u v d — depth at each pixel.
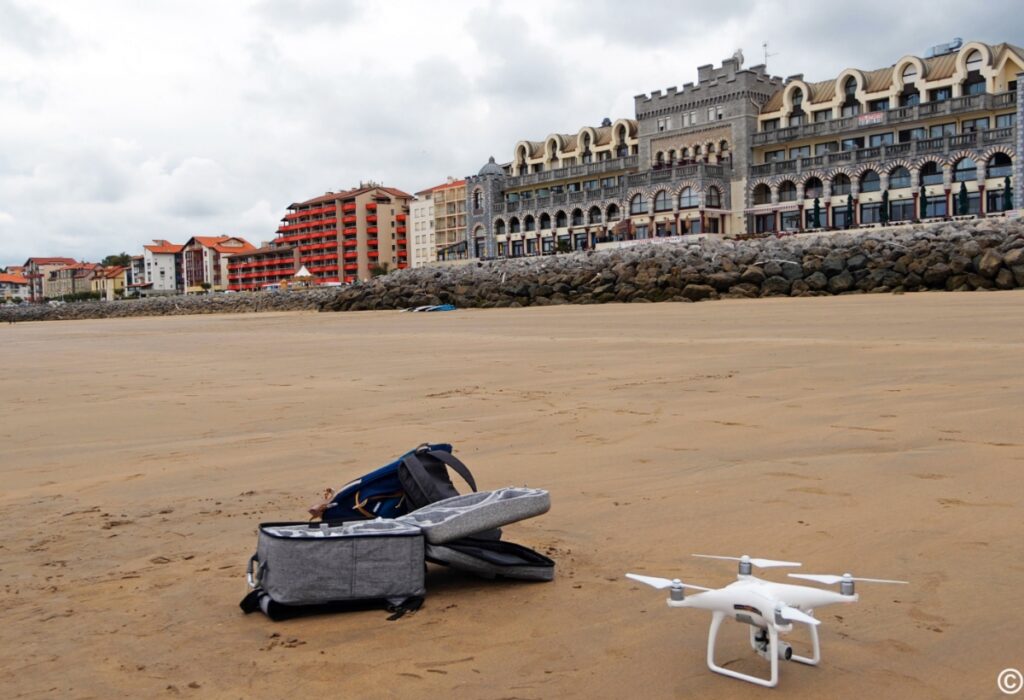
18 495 6.75
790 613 3.06
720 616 3.34
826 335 18.16
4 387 14.72
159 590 4.42
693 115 76.31
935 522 5.13
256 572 4.48
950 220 51.72
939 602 3.95
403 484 4.85
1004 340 15.27
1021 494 5.64
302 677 3.40
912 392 9.96
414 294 52.25
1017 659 3.36
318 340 24.97
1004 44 61.00
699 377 12.34
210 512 5.99
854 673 3.29
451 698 3.21
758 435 8.00
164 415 10.79
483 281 51.00
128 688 3.34
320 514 4.83
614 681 3.30
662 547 4.91
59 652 3.68
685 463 6.99
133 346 25.66
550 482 6.54
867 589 4.14
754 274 38.44
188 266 188.75
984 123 59.56
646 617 3.91
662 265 42.78
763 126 73.31
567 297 44.69
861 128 65.44
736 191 72.62
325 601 4.02
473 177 96.94
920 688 3.16
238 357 19.61
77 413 11.26
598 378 12.80
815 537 4.96
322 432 9.12
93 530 5.61
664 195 75.12
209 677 3.42
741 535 5.05
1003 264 32.00
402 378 13.91
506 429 8.88
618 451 7.56
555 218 87.06
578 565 4.66
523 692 3.23
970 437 7.44
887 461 6.74
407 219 151.38
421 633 3.81
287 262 159.12
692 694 3.18
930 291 33.34
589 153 90.50
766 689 3.18
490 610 4.06
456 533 4.32
